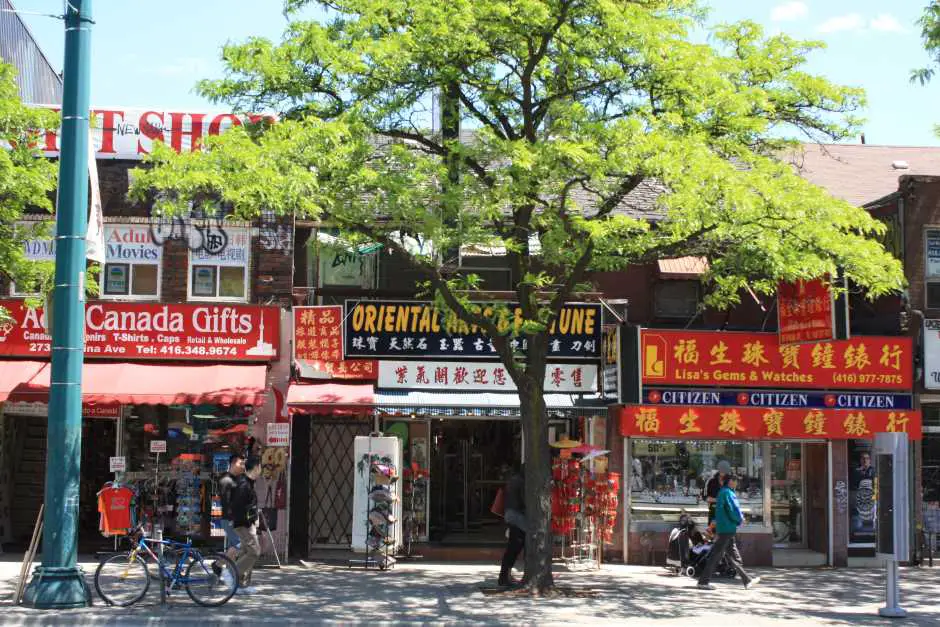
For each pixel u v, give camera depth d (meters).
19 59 22.62
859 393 19.98
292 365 19.28
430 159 14.97
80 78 13.73
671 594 15.73
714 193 13.86
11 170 14.95
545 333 15.80
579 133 14.15
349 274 20.27
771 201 14.18
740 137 15.68
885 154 26.33
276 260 19.61
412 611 13.59
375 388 19.38
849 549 20.22
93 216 14.14
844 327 18.12
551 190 14.76
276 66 14.95
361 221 14.47
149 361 19.11
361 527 18.22
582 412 19.28
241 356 19.20
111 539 19.94
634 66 15.06
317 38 14.62
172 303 19.19
